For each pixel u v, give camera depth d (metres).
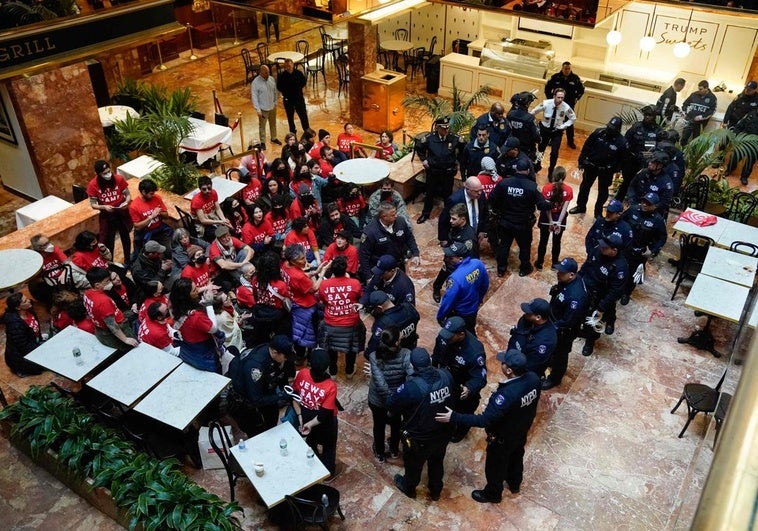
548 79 13.39
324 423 5.36
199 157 11.39
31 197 11.16
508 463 5.68
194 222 9.01
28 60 8.57
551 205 8.45
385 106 13.26
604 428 6.50
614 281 6.90
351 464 6.13
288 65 12.36
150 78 15.98
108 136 12.11
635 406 6.77
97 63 13.66
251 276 7.62
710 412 6.02
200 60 17.06
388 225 7.37
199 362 6.16
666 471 6.04
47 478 6.07
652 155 8.98
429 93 15.27
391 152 10.97
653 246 7.68
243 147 12.68
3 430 6.43
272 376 5.48
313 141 10.62
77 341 6.47
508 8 10.40
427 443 5.22
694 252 8.23
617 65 13.70
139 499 5.22
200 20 17.25
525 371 5.02
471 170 9.55
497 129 10.05
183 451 5.97
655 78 12.99
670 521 5.57
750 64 12.59
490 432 5.30
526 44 14.02
